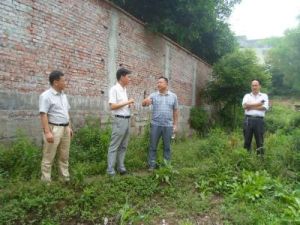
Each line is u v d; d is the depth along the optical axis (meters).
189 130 15.26
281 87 37.47
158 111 6.40
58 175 5.55
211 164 6.47
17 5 5.73
